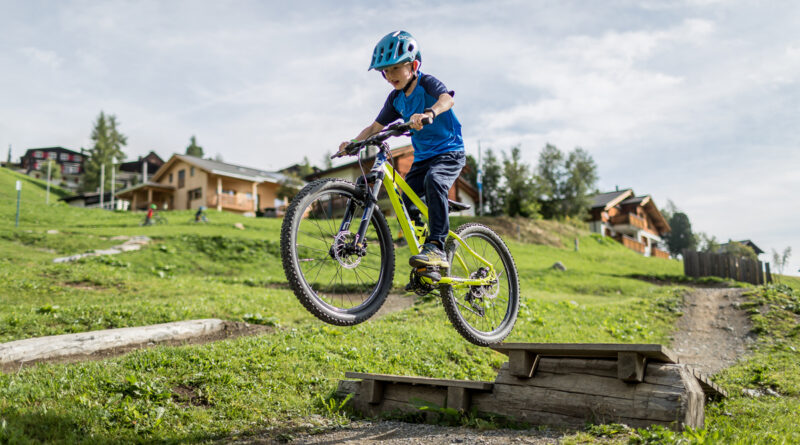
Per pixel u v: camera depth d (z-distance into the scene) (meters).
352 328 8.68
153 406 4.85
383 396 5.57
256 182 49.84
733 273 23.94
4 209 30.92
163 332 8.12
